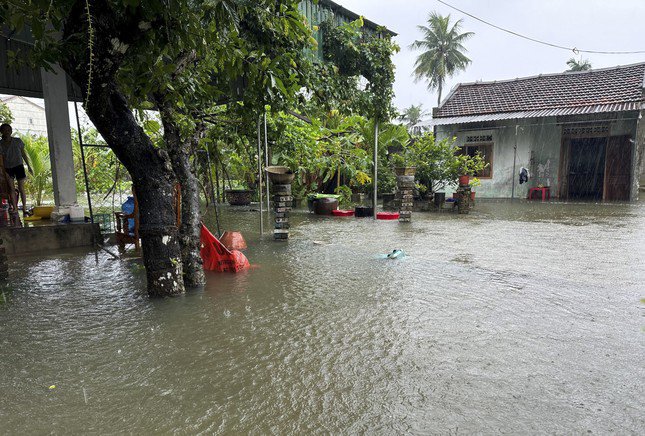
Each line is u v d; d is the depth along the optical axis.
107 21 3.13
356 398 2.18
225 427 1.94
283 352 2.75
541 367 2.50
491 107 18.33
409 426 1.93
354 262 5.48
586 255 5.82
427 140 14.45
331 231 8.42
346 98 7.68
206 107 6.46
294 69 5.53
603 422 1.95
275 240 7.29
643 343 2.84
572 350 2.73
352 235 7.84
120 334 3.10
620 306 3.62
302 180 14.49
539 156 17.09
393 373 2.44
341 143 13.38
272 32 4.74
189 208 4.49
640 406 2.09
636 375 2.40
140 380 2.40
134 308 3.70
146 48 3.42
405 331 3.08
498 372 2.44
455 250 6.26
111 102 3.65
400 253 5.79
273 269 5.14
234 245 6.37
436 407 2.09
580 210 12.46
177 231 4.13
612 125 16.03
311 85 6.08
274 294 4.08
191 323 3.31
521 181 17.28
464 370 2.47
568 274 4.75
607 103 15.32
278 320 3.35
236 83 6.52
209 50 3.59
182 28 3.09
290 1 3.77
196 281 4.39
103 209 11.38
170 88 4.11
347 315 3.44
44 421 2.00
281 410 2.08
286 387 2.30
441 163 13.97
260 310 3.60
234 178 17.08
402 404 2.12
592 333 3.02
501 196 17.75
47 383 2.38
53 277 4.85
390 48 8.30
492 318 3.34
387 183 14.73
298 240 7.29
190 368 2.54
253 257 5.88
